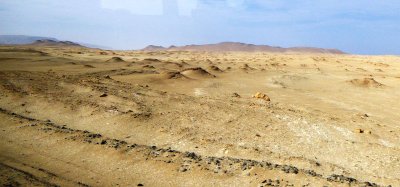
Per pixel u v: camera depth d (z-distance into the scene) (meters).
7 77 32.69
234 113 26.77
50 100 26.70
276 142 21.50
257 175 14.67
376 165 18.81
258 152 18.94
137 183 14.32
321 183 14.04
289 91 53.34
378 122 30.73
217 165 15.67
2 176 13.05
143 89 34.69
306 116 27.75
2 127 20.14
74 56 103.06
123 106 26.58
